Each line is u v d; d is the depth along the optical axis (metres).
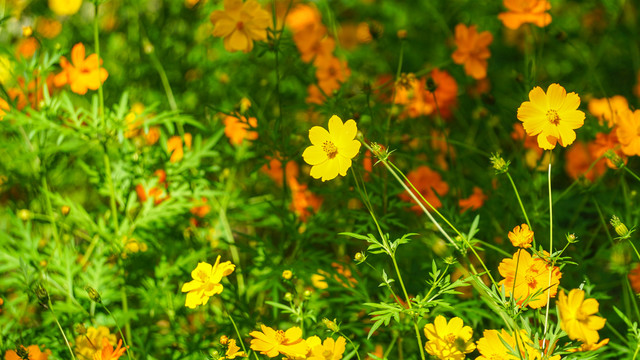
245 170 1.97
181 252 1.76
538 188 1.71
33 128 1.67
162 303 1.68
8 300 1.77
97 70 1.68
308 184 1.96
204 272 1.38
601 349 1.42
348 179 1.72
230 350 1.37
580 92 1.92
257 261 1.68
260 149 1.72
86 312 1.61
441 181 1.81
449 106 2.00
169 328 1.70
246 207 1.87
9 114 1.65
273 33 1.65
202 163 1.88
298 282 1.75
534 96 1.31
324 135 1.34
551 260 1.31
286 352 1.35
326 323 1.36
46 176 1.78
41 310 1.78
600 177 1.75
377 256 1.66
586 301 1.38
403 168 1.87
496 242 1.68
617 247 1.57
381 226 1.62
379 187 1.69
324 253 1.76
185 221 1.80
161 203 1.74
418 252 1.66
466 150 1.94
